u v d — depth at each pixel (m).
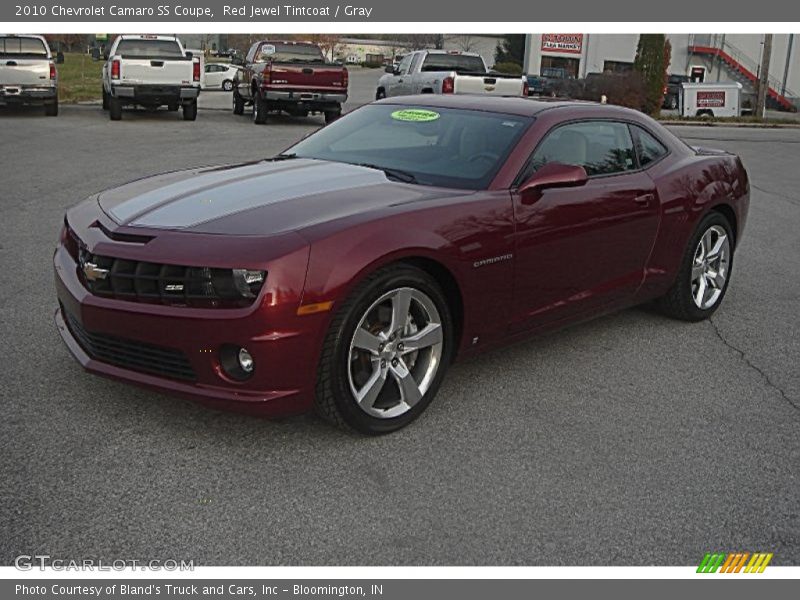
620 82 33.19
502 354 4.93
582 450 3.73
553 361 4.85
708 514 3.25
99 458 3.44
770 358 5.08
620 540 3.05
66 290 3.73
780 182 13.36
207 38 75.56
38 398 3.96
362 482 3.35
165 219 3.67
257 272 3.29
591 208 4.57
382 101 5.32
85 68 49.41
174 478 3.32
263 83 19.05
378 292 3.55
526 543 3.00
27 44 19.64
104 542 2.90
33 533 2.92
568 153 4.64
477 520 3.13
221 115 22.33
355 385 3.64
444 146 4.54
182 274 3.38
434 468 3.50
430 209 3.80
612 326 5.57
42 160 12.19
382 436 3.77
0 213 8.37
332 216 3.59
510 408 4.14
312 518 3.09
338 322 3.45
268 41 20.95
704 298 5.77
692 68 48.19
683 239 5.34
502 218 4.07
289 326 3.31
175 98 19.42
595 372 4.70
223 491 3.24
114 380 3.63
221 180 4.21
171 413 3.87
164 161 12.48
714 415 4.19
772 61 48.06
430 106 4.98
